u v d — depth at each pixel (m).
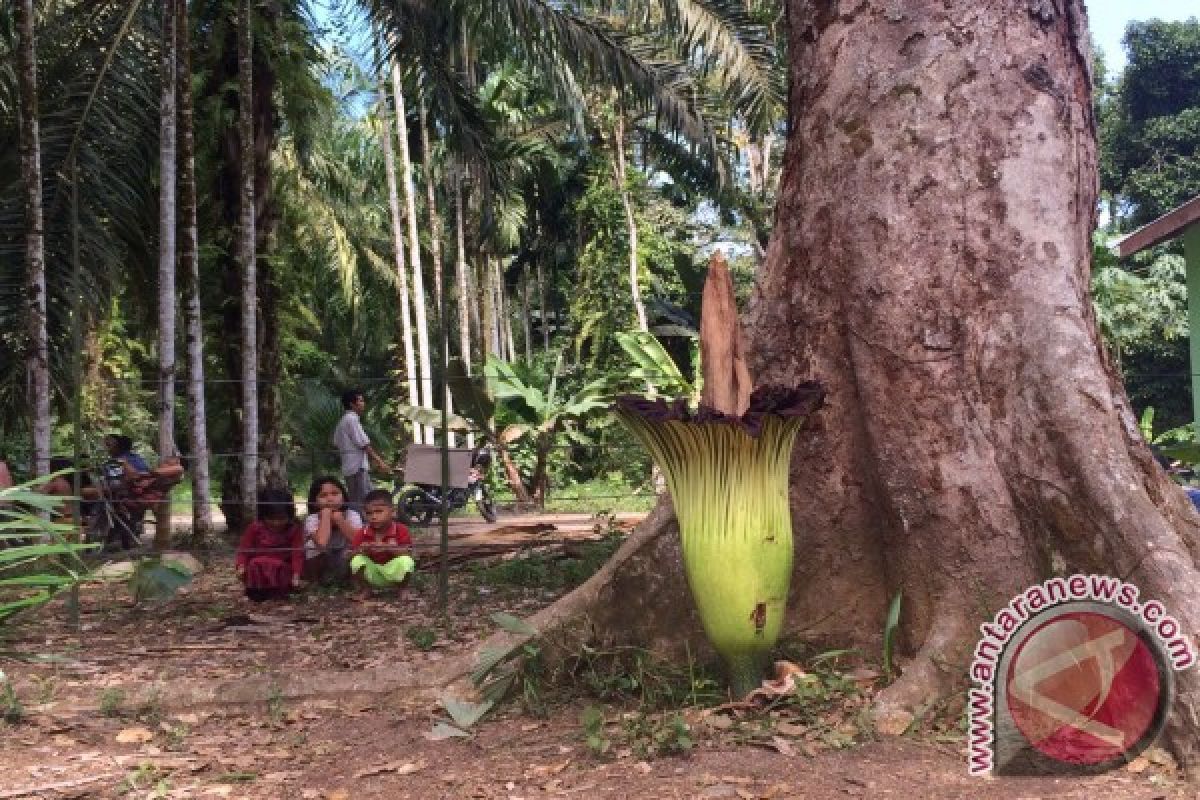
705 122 12.29
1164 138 27.89
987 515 3.70
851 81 4.05
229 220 12.42
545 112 21.58
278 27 12.10
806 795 2.87
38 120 9.36
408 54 11.76
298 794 3.16
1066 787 2.91
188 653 5.34
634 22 11.77
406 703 4.05
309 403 19.91
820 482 4.09
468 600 6.75
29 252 8.69
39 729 3.86
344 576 7.41
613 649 4.06
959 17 3.94
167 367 10.30
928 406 3.81
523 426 17.61
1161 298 23.94
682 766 3.12
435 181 24.17
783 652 3.91
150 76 10.72
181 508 17.17
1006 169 3.84
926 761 3.12
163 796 3.14
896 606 3.67
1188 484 8.51
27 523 3.82
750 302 4.33
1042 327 3.70
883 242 3.90
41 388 8.63
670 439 3.36
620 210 22.66
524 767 3.25
